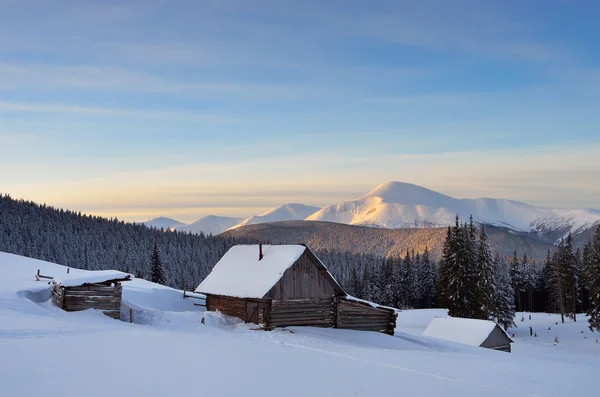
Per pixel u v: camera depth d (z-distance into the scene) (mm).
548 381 18359
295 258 33438
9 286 36750
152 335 23172
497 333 45844
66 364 14875
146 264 141625
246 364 17016
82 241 146875
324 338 29375
